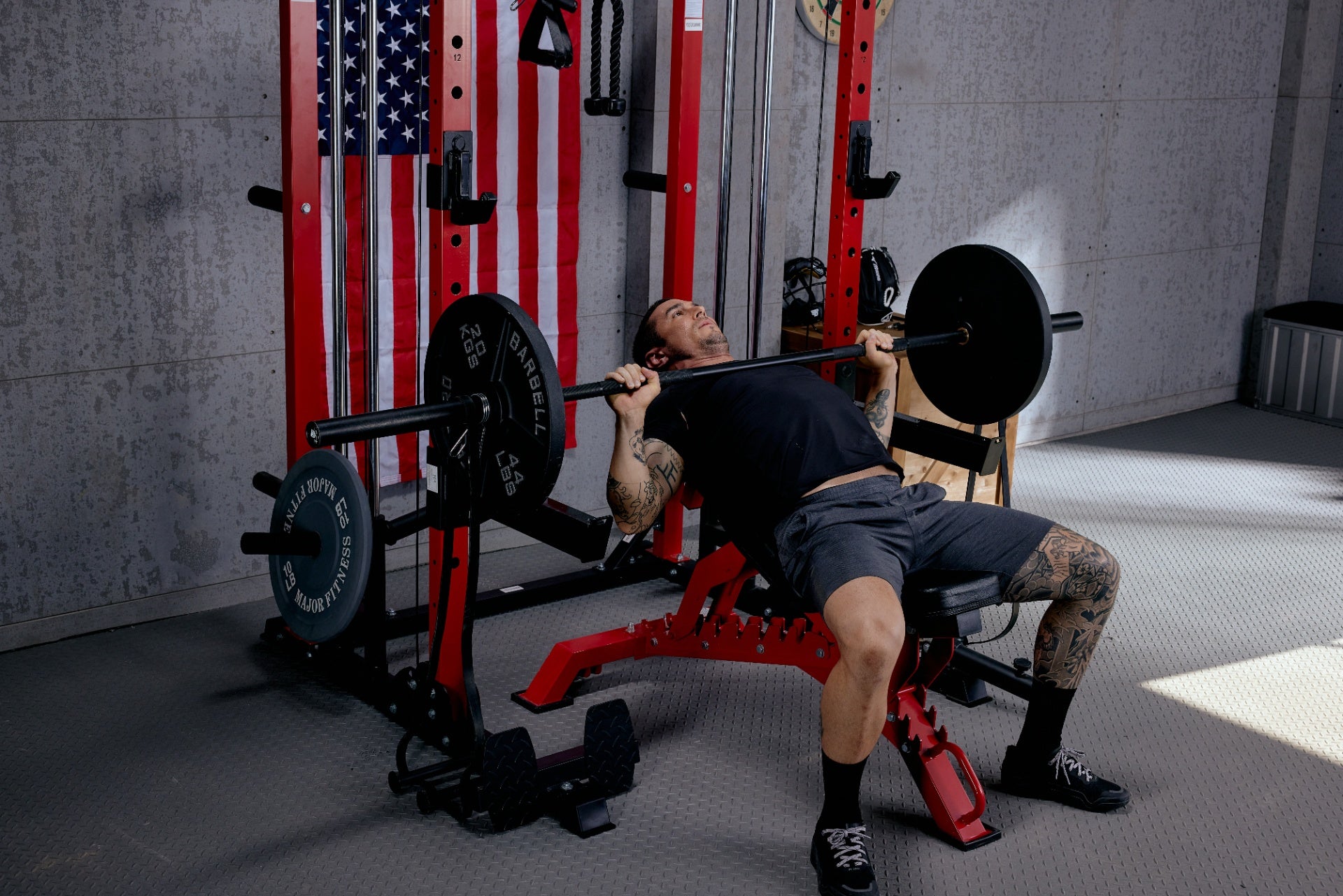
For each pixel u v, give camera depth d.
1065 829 2.34
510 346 2.06
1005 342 2.69
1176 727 2.74
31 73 2.75
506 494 2.16
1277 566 3.72
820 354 2.55
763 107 3.11
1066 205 4.84
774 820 2.36
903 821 2.36
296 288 2.59
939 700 2.86
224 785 2.44
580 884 2.15
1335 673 3.02
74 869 2.16
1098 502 4.29
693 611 2.70
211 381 3.16
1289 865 2.24
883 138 4.24
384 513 3.50
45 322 2.89
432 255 2.36
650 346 2.58
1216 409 5.61
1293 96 5.37
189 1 2.92
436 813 2.36
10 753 2.54
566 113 3.51
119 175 2.91
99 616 3.12
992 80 4.46
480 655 3.04
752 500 2.35
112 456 3.05
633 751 2.38
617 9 2.64
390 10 3.15
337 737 2.63
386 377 3.38
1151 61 4.91
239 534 3.30
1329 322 5.27
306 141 2.52
